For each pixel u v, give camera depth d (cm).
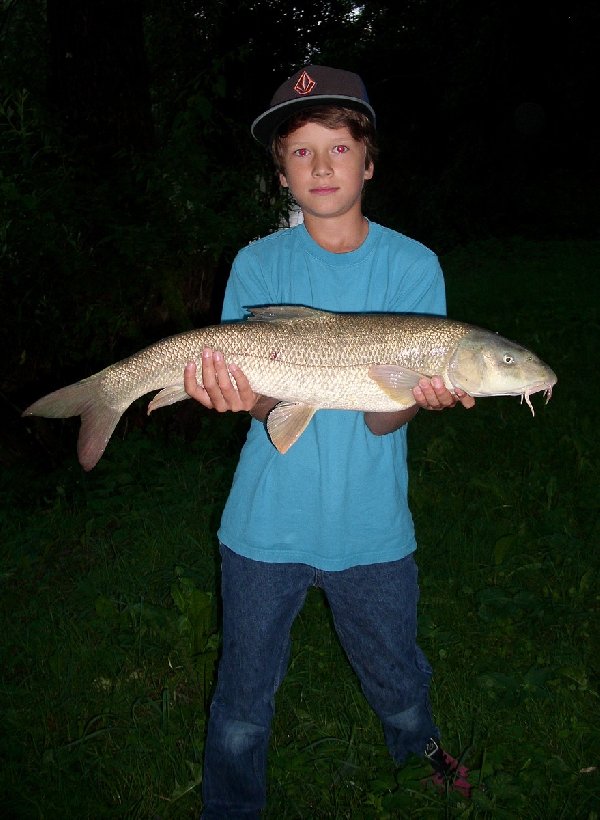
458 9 991
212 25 461
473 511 214
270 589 110
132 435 268
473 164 988
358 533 111
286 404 112
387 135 1069
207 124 326
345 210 111
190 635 160
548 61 986
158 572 192
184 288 303
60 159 275
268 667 111
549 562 183
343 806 123
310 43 782
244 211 316
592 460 245
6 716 142
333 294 116
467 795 122
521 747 130
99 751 136
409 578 114
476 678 145
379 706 119
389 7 1059
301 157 109
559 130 1013
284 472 110
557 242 859
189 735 138
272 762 131
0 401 262
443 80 1042
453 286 658
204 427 285
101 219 268
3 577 194
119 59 292
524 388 120
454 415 295
